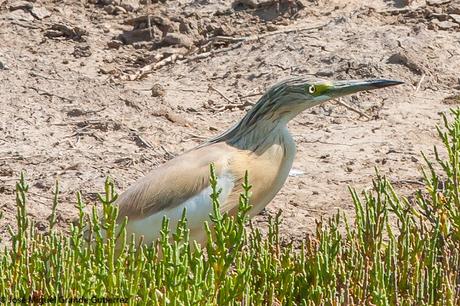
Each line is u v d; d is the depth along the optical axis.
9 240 12.50
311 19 20.64
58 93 17.38
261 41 19.66
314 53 18.81
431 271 10.38
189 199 10.80
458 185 11.91
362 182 14.52
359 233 11.05
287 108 11.18
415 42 18.94
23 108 16.75
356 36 19.31
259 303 10.03
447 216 11.48
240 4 21.31
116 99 17.28
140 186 10.95
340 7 20.94
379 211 11.02
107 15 21.48
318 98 11.27
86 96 17.31
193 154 11.11
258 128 11.17
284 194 14.09
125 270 9.98
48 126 16.20
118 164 14.91
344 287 10.27
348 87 11.37
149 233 10.82
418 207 13.32
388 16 20.39
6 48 19.59
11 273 10.01
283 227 13.05
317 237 11.28
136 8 21.69
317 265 10.52
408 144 15.78
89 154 15.20
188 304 9.34
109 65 19.39
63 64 19.27
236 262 10.38
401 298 10.34
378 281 10.25
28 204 13.49
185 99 17.69
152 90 17.73
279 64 18.67
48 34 20.41
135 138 15.82
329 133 16.20
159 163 15.02
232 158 10.98
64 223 13.11
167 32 20.33
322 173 14.79
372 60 18.41
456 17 19.98
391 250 10.47
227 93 17.97
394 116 16.80
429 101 17.38
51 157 15.05
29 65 18.34
